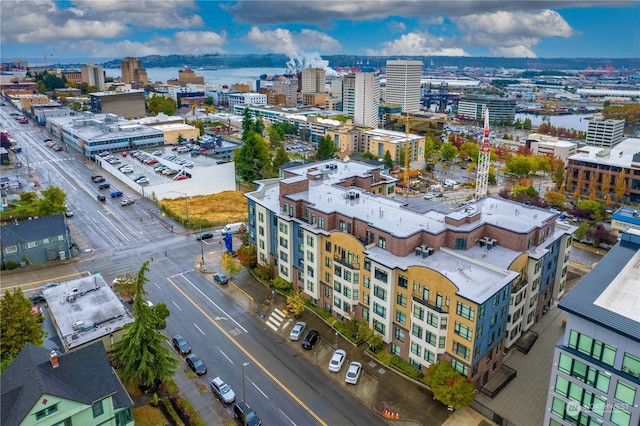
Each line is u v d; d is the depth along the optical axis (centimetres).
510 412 6544
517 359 7688
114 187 16600
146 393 6850
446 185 19562
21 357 5612
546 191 17812
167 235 12688
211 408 6662
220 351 7900
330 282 8744
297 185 9688
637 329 4666
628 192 17000
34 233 10819
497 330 7006
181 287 9931
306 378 7300
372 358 7731
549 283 8794
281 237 9575
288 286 9656
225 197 16500
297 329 8306
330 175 11469
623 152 19100
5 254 10512
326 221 8594
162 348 6700
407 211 8869
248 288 9894
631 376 4747
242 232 11819
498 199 9794
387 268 7388
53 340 7700
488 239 8081
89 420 5438
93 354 5800
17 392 5144
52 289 8694
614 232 13250
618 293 5450
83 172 18525
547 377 7269
